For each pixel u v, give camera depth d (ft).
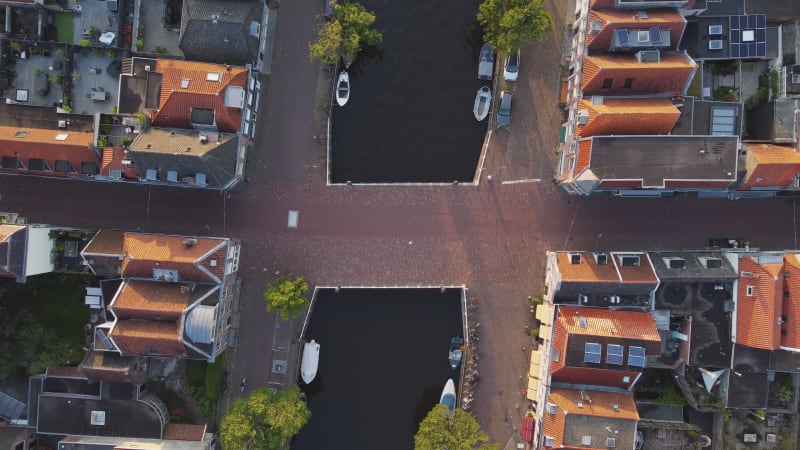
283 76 228.63
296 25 228.02
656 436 215.72
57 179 228.63
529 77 227.40
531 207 229.25
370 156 234.38
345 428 239.50
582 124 201.98
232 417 207.41
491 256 230.48
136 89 209.56
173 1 220.84
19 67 220.02
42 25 218.59
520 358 231.50
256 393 213.66
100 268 214.69
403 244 230.89
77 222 229.45
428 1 233.55
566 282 203.21
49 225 228.22
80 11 220.43
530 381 223.71
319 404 239.50
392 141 234.17
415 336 237.66
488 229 230.07
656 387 223.10
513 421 232.12
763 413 215.10
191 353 208.85
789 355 206.90
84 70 221.25
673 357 216.33
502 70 227.40
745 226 225.56
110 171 205.87
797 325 199.62
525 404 231.50
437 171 233.55
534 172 228.63
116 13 219.41
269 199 230.07
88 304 224.33
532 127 227.81
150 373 229.66
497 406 232.32
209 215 230.48
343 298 236.02
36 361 214.90
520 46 222.69
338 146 234.17
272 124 229.45
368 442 238.07
